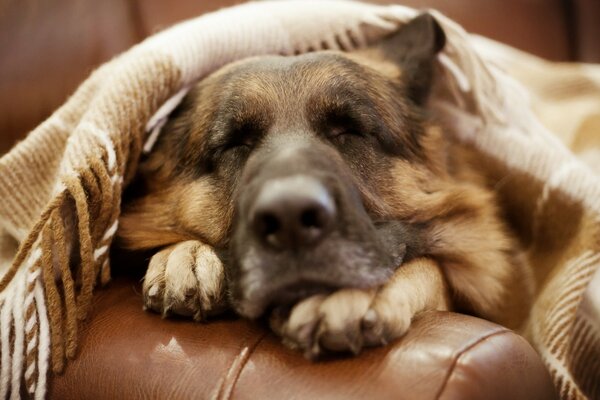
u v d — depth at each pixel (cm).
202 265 122
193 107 165
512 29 270
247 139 149
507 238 168
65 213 127
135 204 166
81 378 113
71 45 213
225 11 181
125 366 110
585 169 160
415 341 101
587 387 146
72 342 116
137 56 156
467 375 92
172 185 162
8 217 142
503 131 177
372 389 93
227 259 128
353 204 120
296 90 150
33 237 119
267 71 154
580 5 282
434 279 139
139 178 170
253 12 180
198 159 156
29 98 207
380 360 98
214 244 145
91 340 117
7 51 206
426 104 179
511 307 165
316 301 104
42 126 155
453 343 98
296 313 103
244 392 98
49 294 117
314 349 100
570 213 156
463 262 156
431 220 154
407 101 171
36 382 116
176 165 163
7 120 206
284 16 183
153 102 153
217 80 163
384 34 192
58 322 116
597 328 147
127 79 148
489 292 159
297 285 107
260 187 112
